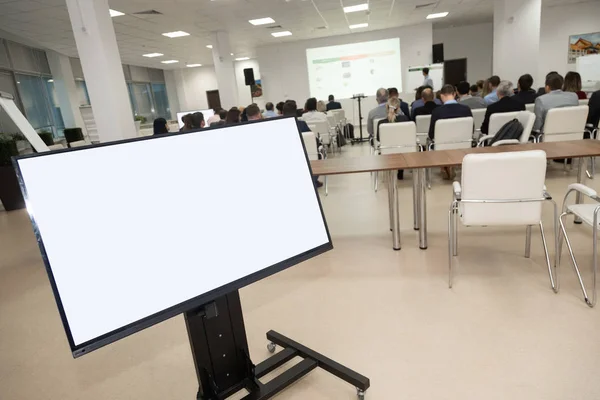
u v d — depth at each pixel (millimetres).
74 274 989
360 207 4094
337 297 2307
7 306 2658
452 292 2230
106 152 1083
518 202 2084
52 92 10109
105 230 1053
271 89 12703
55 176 990
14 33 7492
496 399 1455
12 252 3764
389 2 8039
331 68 12039
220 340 1430
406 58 11625
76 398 1707
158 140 1179
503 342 1764
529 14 7395
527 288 2199
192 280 1180
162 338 2104
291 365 1788
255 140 1378
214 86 16062
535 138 4098
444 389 1527
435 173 5234
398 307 2131
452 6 9078
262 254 1328
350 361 1740
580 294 2094
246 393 1640
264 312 2221
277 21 8781
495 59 8562
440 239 3033
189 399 1630
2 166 5367
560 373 1549
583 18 10758
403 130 4172
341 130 8148
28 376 1897
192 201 1215
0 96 2777
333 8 8055
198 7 6910
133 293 1075
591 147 2605
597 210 1883
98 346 1001
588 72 9023
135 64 13305
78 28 4930
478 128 5000
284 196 1412
